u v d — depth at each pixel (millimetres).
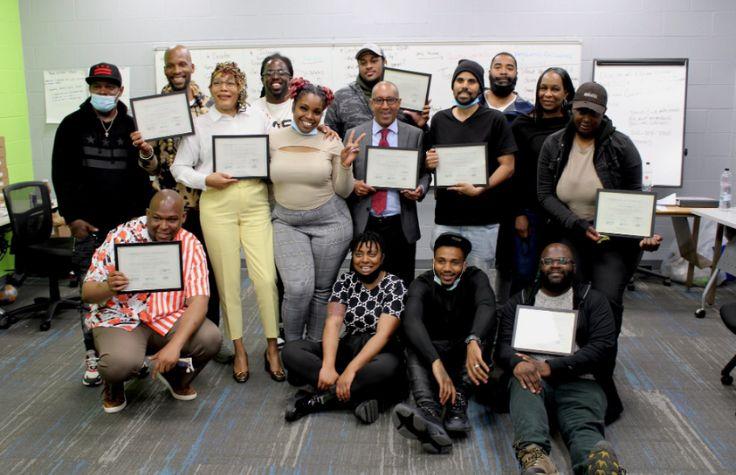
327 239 3236
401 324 3035
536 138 3531
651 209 2975
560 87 3439
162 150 3320
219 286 3301
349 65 5168
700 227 4965
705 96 5113
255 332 3984
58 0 5219
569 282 2812
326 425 2883
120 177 3414
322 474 2516
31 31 5258
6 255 4895
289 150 3195
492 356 3008
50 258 4086
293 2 5125
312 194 3199
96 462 2590
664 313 4309
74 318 4246
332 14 5125
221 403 3084
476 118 3400
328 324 3057
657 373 3387
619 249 3098
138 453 2656
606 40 5066
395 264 3373
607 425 2863
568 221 3092
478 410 3049
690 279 4797
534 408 2529
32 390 3221
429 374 2891
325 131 3246
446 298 2998
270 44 5172
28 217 4141
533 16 5059
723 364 3492
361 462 2598
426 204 5336
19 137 5254
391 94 3254
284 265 3219
